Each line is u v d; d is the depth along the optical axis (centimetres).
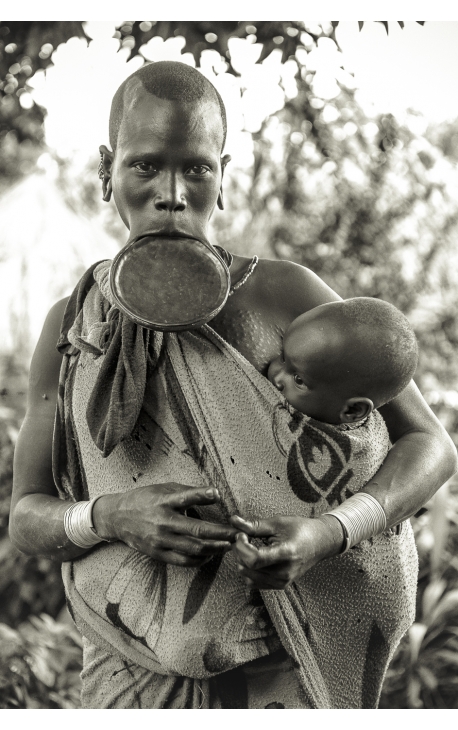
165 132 171
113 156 185
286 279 194
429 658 425
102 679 192
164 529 161
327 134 492
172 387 179
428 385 481
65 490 194
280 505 175
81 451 186
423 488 182
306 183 502
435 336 489
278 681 183
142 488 168
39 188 513
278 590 176
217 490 163
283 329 190
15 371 499
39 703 431
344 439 178
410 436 191
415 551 196
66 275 509
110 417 171
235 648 176
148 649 183
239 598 177
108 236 526
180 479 176
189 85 175
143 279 173
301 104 484
